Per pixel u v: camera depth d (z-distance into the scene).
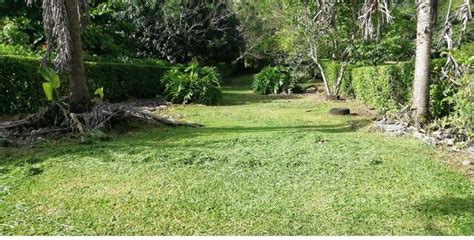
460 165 4.24
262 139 5.33
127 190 3.44
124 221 2.84
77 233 2.64
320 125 6.90
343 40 11.80
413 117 6.11
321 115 8.34
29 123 5.91
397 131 5.95
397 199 3.24
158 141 5.30
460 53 6.11
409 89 7.48
